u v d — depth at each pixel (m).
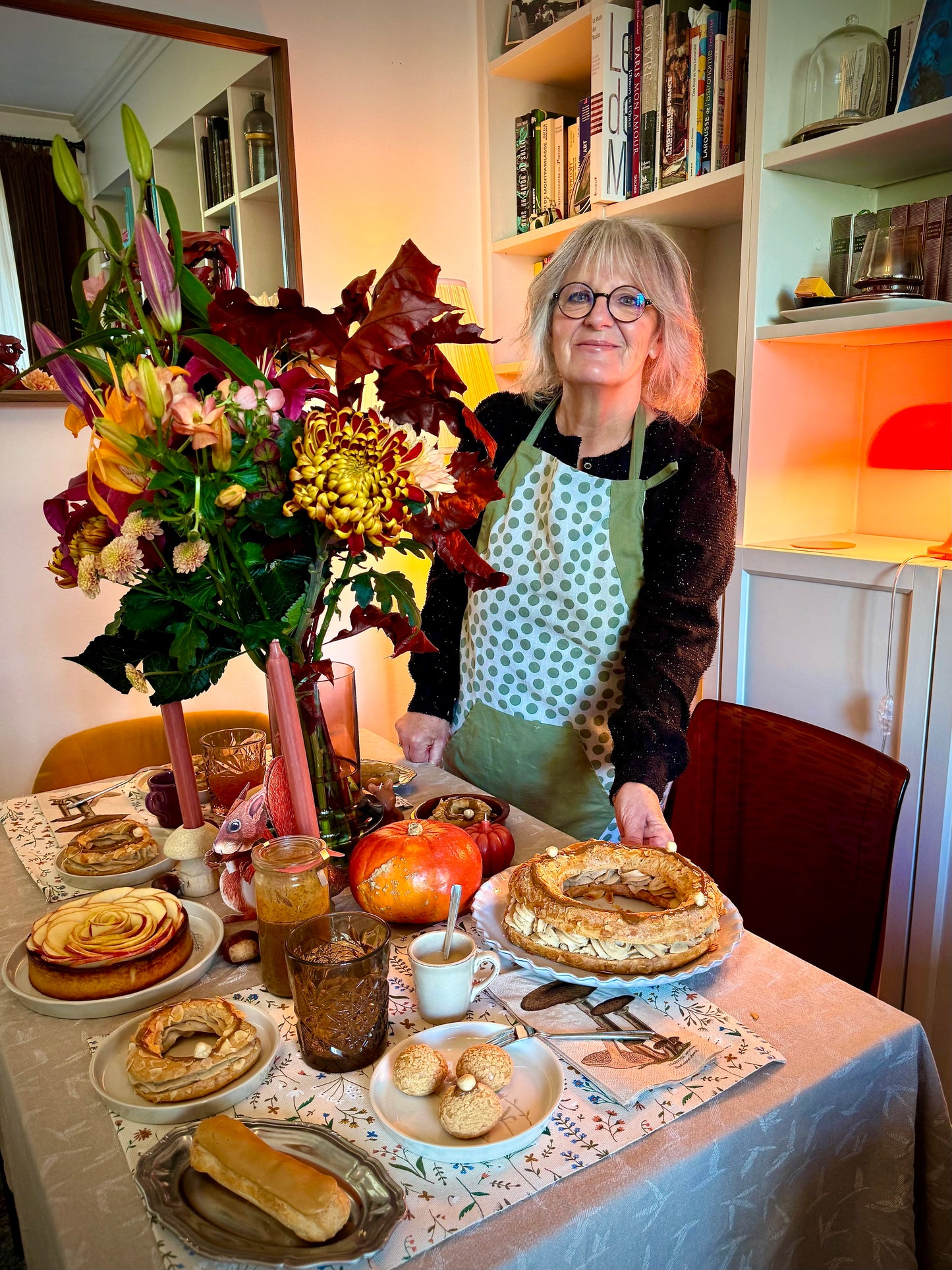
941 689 1.66
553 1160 0.64
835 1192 0.78
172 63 2.06
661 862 0.97
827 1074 0.73
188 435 0.78
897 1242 0.82
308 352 0.87
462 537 0.91
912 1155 0.82
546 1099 0.69
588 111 2.29
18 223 1.95
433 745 1.52
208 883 1.06
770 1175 0.71
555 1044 0.76
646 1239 0.64
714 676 2.09
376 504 0.80
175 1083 0.70
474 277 2.72
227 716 1.86
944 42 1.56
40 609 2.15
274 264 2.32
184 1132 0.66
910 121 1.56
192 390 0.85
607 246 1.38
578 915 0.85
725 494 1.42
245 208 2.24
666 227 2.36
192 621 0.88
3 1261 1.12
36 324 0.84
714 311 2.45
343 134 2.40
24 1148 0.70
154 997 0.85
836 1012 0.82
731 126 1.96
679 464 1.42
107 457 0.78
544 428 1.56
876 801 1.21
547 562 1.47
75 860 1.09
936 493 2.05
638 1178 0.62
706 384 1.78
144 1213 0.61
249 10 2.20
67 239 2.01
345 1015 0.73
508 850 1.09
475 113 2.62
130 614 0.86
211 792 1.17
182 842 1.03
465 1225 0.58
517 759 1.55
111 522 0.87
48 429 2.09
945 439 1.64
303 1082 0.73
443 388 0.88
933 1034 1.78
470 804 1.20
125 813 1.30
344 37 2.36
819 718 1.90
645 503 1.43
